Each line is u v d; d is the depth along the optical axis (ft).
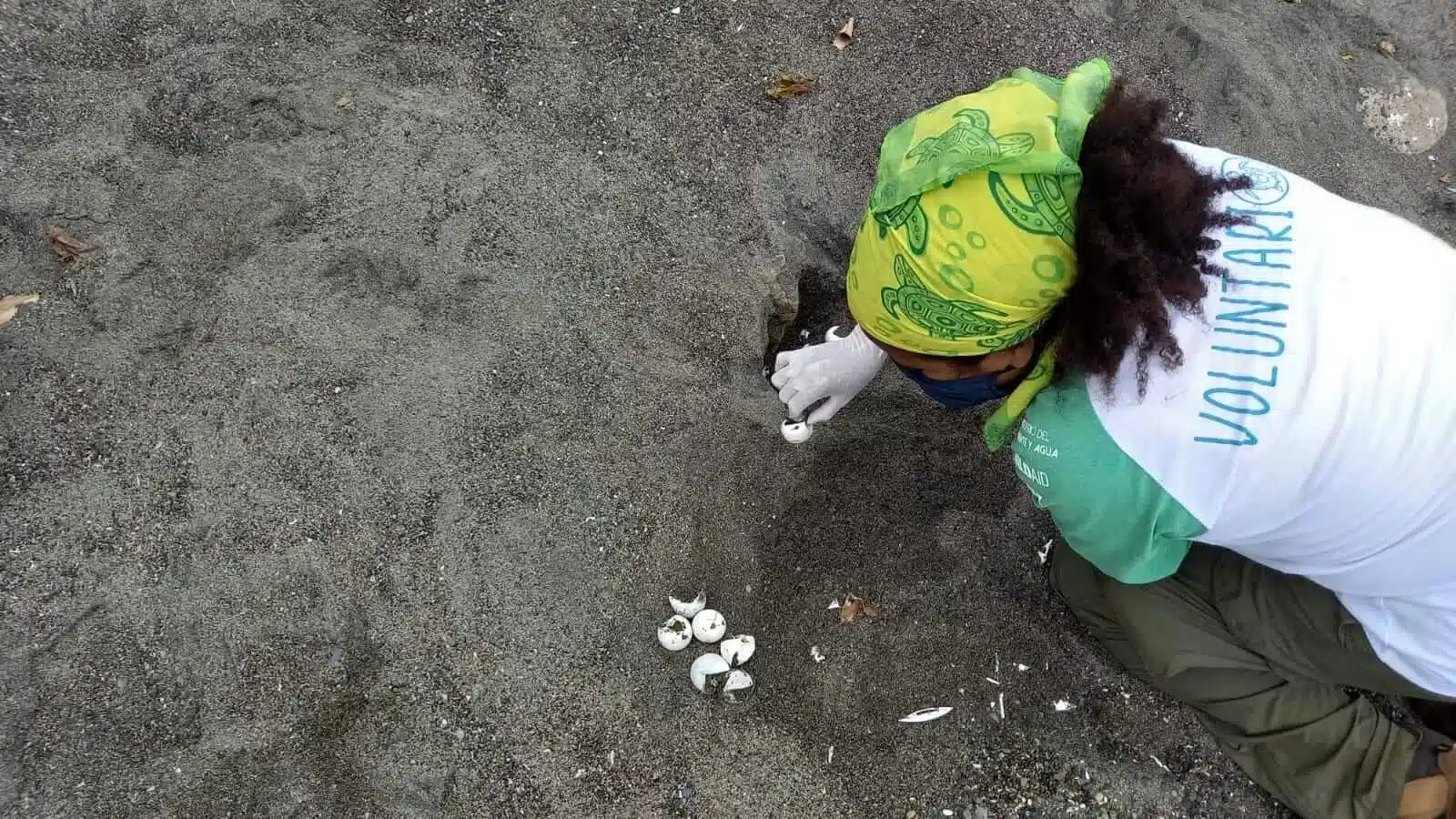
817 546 5.97
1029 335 3.66
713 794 5.23
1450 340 3.48
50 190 6.28
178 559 5.44
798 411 5.79
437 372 6.08
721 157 7.06
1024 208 3.17
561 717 5.34
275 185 6.48
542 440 6.00
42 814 4.82
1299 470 3.60
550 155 6.86
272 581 5.44
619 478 5.97
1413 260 3.60
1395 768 4.85
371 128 6.75
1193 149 3.92
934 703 5.56
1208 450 3.59
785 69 7.50
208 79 6.79
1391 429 3.49
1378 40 8.34
